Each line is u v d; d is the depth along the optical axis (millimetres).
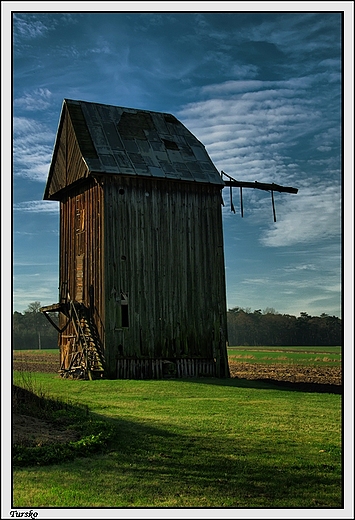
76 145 34125
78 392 24391
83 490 12070
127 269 32469
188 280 34156
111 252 32188
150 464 13797
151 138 36312
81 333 32938
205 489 12414
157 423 17609
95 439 15047
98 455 14383
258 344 137000
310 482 13016
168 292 33406
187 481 12844
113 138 34906
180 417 18781
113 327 31656
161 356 32656
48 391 23500
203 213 35344
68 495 11750
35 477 12711
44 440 14977
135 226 33031
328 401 23219
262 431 17125
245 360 69875
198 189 35375
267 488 12602
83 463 13742
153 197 33844
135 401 22062
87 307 33594
